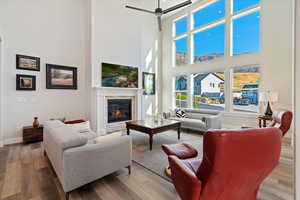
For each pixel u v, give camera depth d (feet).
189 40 20.31
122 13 17.15
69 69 14.93
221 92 17.63
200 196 3.67
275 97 12.07
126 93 17.51
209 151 3.24
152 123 12.64
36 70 13.08
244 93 15.83
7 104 11.82
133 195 5.94
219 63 17.46
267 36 13.76
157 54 23.27
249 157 3.37
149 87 22.15
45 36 13.56
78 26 15.51
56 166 6.43
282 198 5.70
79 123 11.05
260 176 3.98
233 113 16.28
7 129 11.86
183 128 17.29
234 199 4.04
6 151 10.34
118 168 7.09
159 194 6.01
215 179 3.44
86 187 6.46
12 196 5.84
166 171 7.52
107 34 15.98
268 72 13.79
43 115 13.53
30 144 11.77
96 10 15.14
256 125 14.75
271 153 3.62
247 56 15.24
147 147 11.27
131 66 18.07
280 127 9.09
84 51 15.93
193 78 20.43
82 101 15.87
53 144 6.86
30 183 6.69
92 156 6.13
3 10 11.62
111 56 16.33
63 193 6.05
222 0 17.15
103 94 15.53
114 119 16.67
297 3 2.12
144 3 18.51
